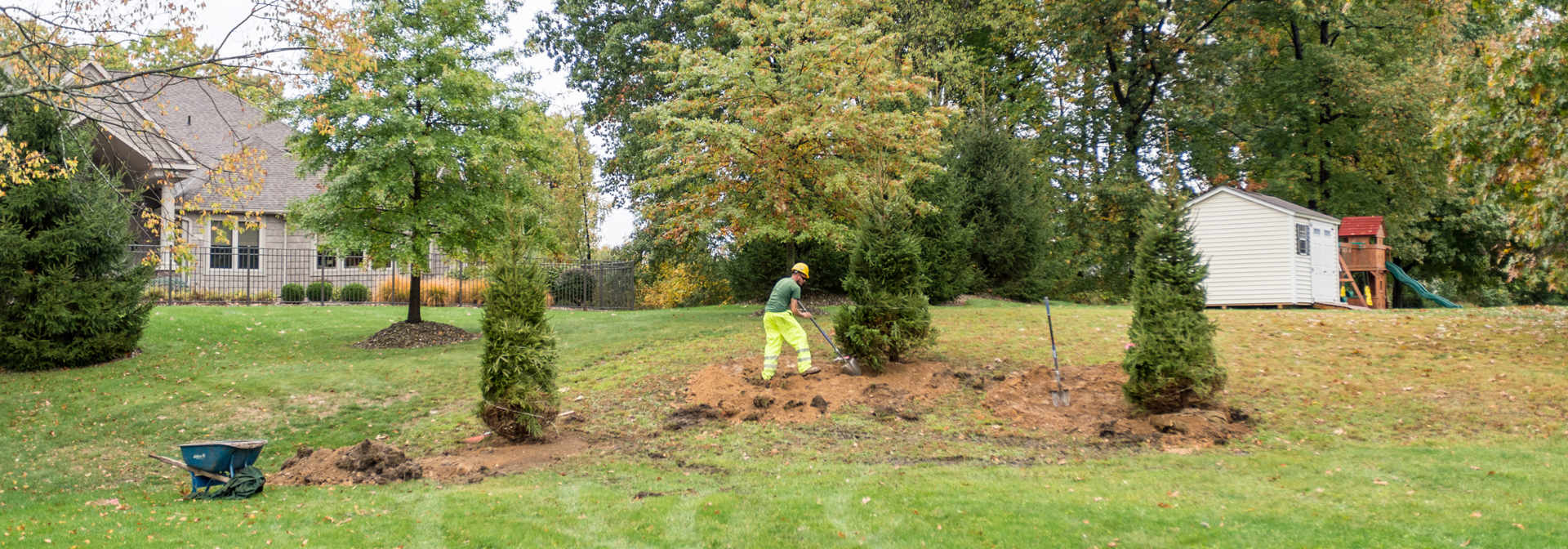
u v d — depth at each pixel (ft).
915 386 39.04
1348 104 97.86
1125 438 32.27
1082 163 110.93
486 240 59.52
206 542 20.70
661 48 63.05
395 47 55.72
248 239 90.43
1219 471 27.14
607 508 24.20
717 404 37.93
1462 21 94.94
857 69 60.39
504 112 58.85
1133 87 107.14
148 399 41.45
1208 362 34.12
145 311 51.06
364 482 27.91
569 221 120.88
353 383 44.83
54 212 49.06
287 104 53.36
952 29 98.63
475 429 36.24
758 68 60.54
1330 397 36.27
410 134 53.78
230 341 55.62
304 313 70.49
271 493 26.61
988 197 83.20
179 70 36.06
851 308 42.78
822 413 36.22
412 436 35.83
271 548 20.38
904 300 40.42
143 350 52.08
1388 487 24.11
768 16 60.39
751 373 41.42
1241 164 110.32
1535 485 23.45
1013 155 83.97
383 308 78.74
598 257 125.08
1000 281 83.92
